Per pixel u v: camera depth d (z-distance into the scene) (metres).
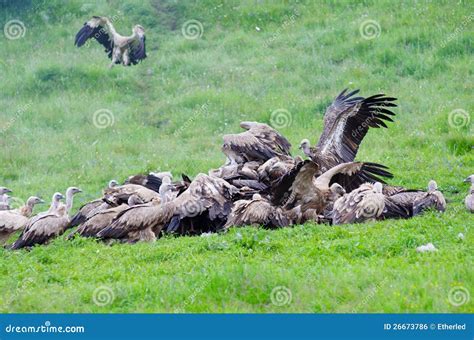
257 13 39.69
